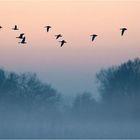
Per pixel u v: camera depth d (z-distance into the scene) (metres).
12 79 107.31
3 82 106.31
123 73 105.31
